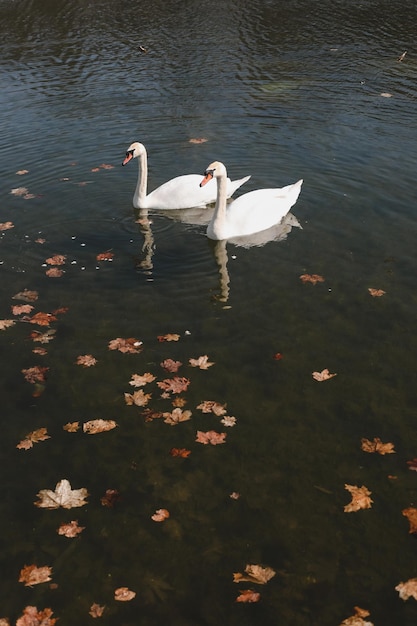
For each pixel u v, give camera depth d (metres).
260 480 3.53
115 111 8.53
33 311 4.72
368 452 3.65
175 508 3.42
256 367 4.20
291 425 3.81
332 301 4.73
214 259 5.29
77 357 4.31
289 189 5.89
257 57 11.08
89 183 6.54
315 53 11.13
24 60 11.34
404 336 4.40
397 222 5.65
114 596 3.09
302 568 3.17
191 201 6.16
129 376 4.16
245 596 3.08
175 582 3.13
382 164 6.65
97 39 12.72
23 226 5.78
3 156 7.15
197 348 4.36
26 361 4.29
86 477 3.58
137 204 6.12
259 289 4.89
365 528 3.31
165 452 3.69
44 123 8.16
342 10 14.34
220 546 3.26
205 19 14.16
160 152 7.24
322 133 7.54
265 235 5.59
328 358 4.25
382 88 9.09
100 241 5.58
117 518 3.38
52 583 3.14
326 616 3.01
